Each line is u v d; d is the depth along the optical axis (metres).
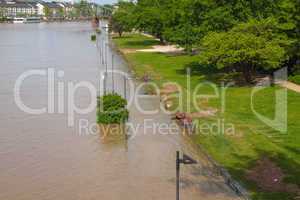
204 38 38.56
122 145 25.06
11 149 24.59
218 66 36.47
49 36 112.56
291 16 37.38
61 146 25.00
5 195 18.92
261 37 36.41
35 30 143.75
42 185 19.86
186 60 54.25
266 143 23.31
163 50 68.75
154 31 75.44
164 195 18.62
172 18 53.88
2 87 42.03
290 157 21.34
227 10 40.97
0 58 65.06
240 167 20.67
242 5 40.59
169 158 22.91
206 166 21.44
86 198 18.53
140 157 23.14
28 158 23.19
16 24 199.00
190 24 44.88
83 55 67.75
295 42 37.22
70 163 22.44
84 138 26.41
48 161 22.73
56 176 20.84
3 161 22.78
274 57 35.25
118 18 102.06
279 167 20.27
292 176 19.27
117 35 109.62
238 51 35.41
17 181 20.33
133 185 19.70
